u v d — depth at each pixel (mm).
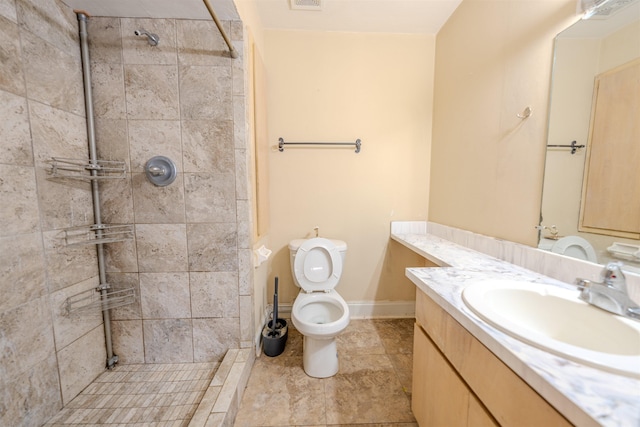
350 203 2029
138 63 1304
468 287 873
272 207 1994
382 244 2084
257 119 1564
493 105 1353
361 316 2129
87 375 1291
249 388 1380
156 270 1420
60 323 1146
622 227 778
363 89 1942
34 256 1030
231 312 1478
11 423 946
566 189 959
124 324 1438
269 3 1610
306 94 1918
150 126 1339
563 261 952
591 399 423
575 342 737
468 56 1554
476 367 716
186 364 1468
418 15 1727
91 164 1284
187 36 1302
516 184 1207
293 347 1744
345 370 1522
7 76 930
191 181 1384
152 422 1095
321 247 1770
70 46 1195
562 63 974
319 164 1979
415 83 1965
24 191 991
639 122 729
